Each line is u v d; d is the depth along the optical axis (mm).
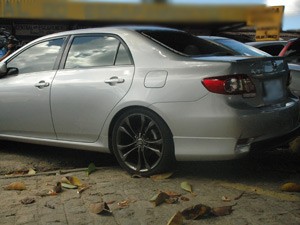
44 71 5184
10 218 3521
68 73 4941
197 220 3416
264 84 4301
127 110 4457
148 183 4301
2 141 6258
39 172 4906
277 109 4293
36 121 5176
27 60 5445
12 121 5430
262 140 4148
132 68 4484
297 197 3873
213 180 4359
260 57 4359
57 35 5301
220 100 3980
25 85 5246
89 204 3801
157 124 4277
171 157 4309
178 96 4133
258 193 3982
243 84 4043
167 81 4215
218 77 4004
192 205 3711
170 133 4254
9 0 16625
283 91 4633
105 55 4777
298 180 4352
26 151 5871
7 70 5531
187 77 4133
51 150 5898
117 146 4578
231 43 6766
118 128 4543
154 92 4254
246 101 4070
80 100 4742
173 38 4785
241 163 4949
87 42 4992
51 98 4977
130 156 4566
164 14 15164
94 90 4645
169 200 3789
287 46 7117
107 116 4578
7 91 5410
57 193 4082
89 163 5266
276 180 4359
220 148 4027
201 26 18734
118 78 4512
